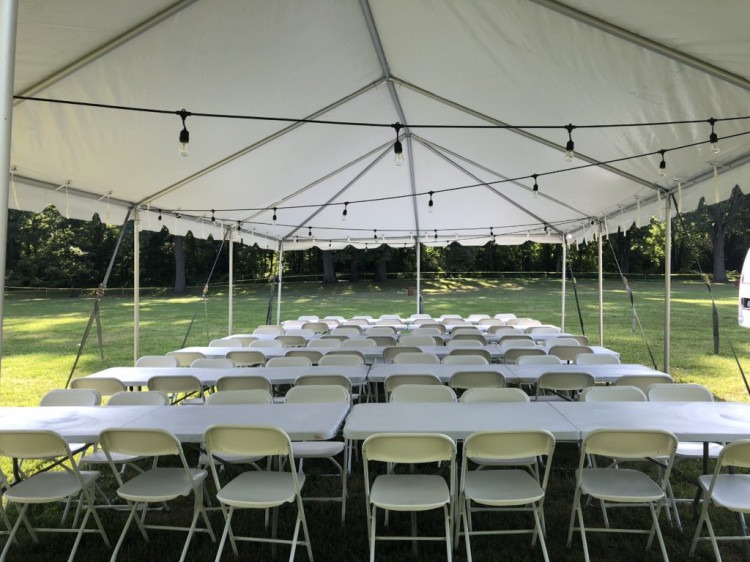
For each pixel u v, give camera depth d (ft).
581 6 8.32
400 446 7.31
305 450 9.78
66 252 87.40
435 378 12.30
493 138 17.33
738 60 8.50
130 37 9.16
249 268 102.12
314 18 10.55
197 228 23.88
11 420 8.97
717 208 79.77
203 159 16.03
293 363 15.07
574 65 10.42
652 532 7.98
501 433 7.37
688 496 10.36
